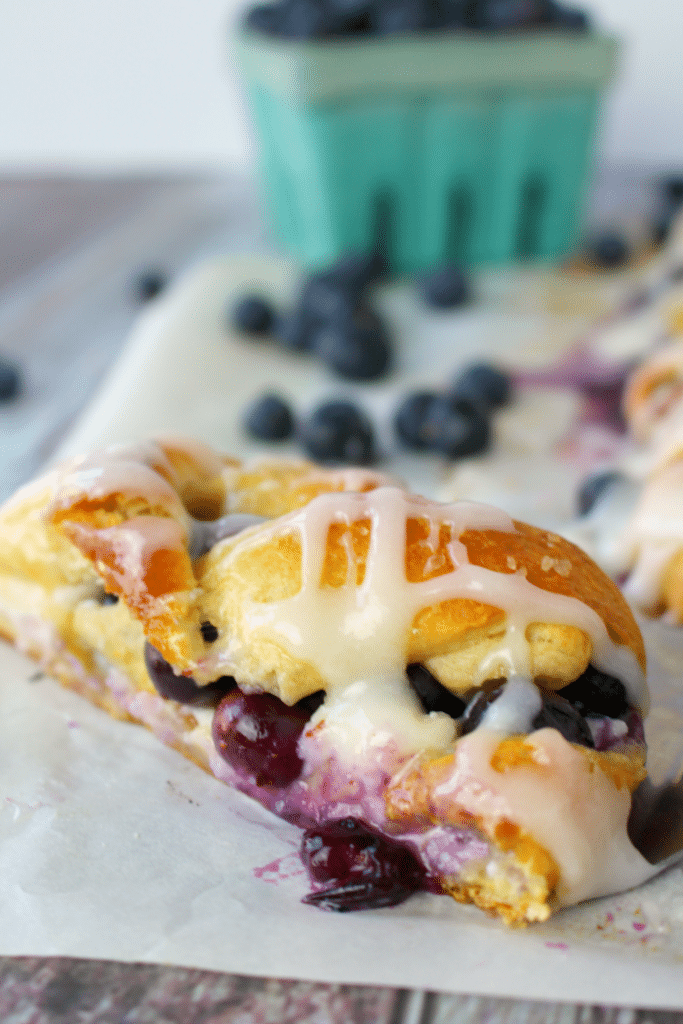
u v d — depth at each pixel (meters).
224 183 0.58
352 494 0.29
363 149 0.47
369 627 0.26
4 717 0.32
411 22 0.46
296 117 0.47
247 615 0.27
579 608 0.27
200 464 0.32
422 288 0.48
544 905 0.24
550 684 0.27
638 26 0.60
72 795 0.29
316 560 0.27
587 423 0.42
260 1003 0.23
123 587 0.28
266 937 0.24
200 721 0.30
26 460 0.41
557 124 0.48
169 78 0.65
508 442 0.41
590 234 0.52
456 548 0.28
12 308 0.49
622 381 0.43
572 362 0.45
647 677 0.32
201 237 0.54
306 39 0.47
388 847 0.26
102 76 0.65
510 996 0.23
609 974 0.23
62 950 0.24
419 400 0.41
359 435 0.40
